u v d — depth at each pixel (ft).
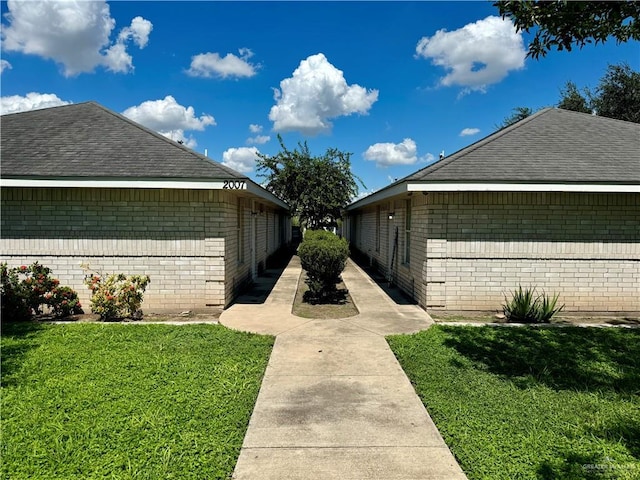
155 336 21.65
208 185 25.44
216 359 18.11
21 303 25.39
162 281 27.55
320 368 17.48
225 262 27.99
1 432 11.77
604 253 27.02
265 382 15.96
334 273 32.81
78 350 19.21
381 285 40.65
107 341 20.70
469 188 24.94
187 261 27.50
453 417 12.91
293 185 80.38
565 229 26.86
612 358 18.69
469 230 26.89
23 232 27.04
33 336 21.50
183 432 11.86
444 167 26.08
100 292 25.16
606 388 15.44
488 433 11.94
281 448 11.25
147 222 27.25
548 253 26.94
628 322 25.43
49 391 14.60
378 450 11.15
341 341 21.30
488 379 16.12
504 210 26.81
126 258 27.40
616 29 14.14
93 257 27.30
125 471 10.02
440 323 24.97
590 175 25.20
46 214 26.99
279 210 75.00
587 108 83.97
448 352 19.38
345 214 94.58
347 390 15.21
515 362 18.01
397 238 38.99
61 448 10.93
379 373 16.94
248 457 10.81
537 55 15.28
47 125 32.17
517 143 29.53
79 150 28.27
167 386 15.10
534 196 26.76
